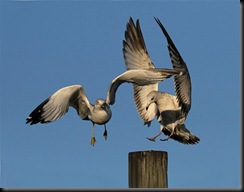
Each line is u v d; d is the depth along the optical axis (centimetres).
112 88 1366
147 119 1722
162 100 1675
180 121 1670
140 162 1114
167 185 1117
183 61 1600
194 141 1716
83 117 1416
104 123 1421
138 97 1736
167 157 1125
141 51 1730
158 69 1322
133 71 1322
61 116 1322
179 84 1625
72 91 1344
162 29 1614
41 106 1312
